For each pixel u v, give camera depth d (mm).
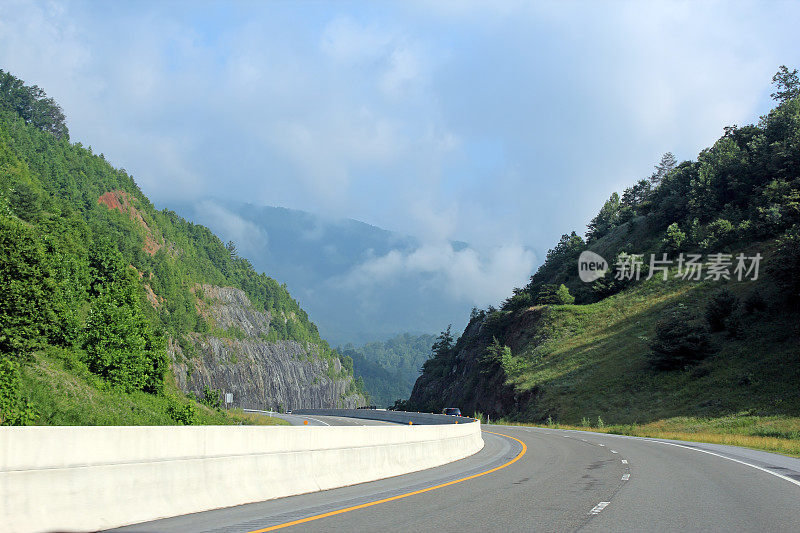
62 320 45562
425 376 156000
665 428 49156
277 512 10828
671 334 65938
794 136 99562
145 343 52938
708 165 113625
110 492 9328
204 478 11180
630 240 124000
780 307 64750
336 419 81688
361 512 10938
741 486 15039
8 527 7875
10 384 29406
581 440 36719
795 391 48500
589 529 9500
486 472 18625
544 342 94688
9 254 37250
